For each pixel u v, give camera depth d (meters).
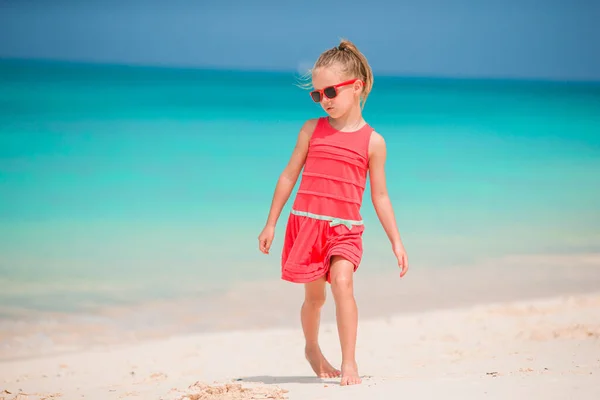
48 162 22.50
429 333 8.85
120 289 10.84
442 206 17.42
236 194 18.30
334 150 5.64
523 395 4.38
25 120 32.06
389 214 5.75
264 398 4.75
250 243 13.62
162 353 8.15
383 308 10.12
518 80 110.50
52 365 7.64
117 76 68.19
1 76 56.69
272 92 56.31
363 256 12.86
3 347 8.40
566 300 10.38
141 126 32.75
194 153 25.50
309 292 5.91
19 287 10.80
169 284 11.13
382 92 63.28
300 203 5.73
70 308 9.95
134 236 14.02
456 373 5.86
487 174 22.44
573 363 5.94
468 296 10.67
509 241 14.12
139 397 5.41
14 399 5.81
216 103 45.47
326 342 8.66
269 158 24.69
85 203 16.92
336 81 5.61
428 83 87.88
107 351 8.26
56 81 54.56
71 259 12.35
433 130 34.59
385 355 7.69
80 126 31.38
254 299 10.54
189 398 4.88
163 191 18.53
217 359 7.84
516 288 11.07
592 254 13.20
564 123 37.69
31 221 15.06
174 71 91.19
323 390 4.98
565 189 20.09
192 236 14.05
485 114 42.28
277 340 8.74
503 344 7.93
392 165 23.83
